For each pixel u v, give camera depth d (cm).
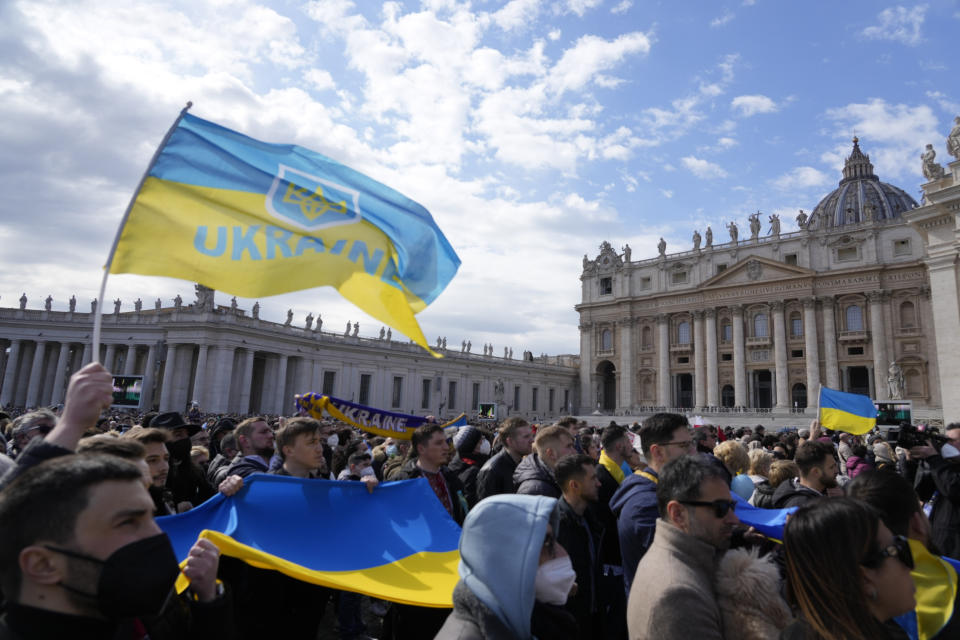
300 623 558
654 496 565
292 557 519
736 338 8331
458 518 828
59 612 254
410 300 703
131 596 258
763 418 7394
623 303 9562
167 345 6538
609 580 664
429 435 811
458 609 363
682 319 8994
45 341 7100
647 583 363
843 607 302
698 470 399
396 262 669
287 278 593
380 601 1045
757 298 8244
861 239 7631
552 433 752
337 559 541
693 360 8762
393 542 596
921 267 7156
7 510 258
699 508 387
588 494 609
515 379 9788
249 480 562
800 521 330
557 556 406
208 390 6300
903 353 7200
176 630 344
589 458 621
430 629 593
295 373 7231
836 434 2370
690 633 329
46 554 253
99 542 258
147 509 278
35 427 704
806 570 319
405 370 8331
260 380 7456
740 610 341
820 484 700
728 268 8450
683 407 8850
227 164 600
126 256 525
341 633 885
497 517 369
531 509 374
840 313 7719
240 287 565
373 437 1792
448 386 8850
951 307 3600
